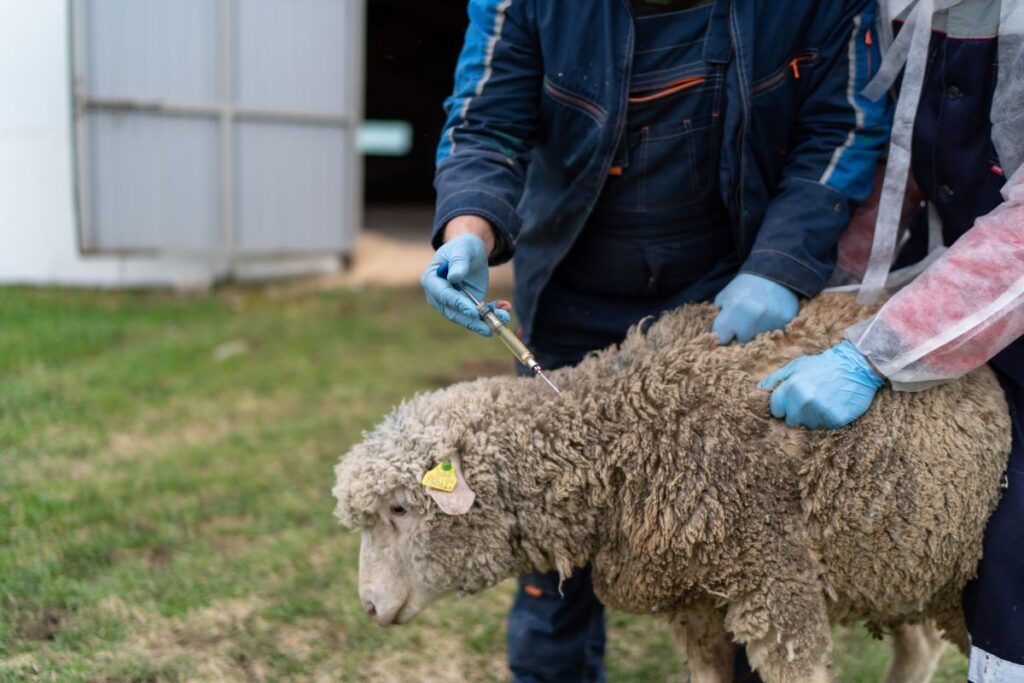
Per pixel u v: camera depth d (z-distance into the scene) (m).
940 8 2.14
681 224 2.45
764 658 2.12
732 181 2.33
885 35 2.28
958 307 2.00
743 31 2.23
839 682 3.13
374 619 2.29
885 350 2.04
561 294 2.65
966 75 2.13
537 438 2.19
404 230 11.54
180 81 8.38
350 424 5.40
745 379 2.18
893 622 2.41
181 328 7.44
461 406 2.25
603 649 3.03
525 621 2.86
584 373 2.31
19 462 4.59
